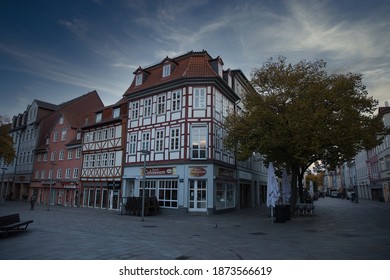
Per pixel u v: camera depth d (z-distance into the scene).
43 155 44.97
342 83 19.03
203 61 27.27
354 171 78.00
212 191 24.41
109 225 16.41
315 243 10.44
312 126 17.80
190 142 25.31
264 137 19.64
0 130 37.50
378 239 11.20
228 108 28.95
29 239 11.03
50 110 51.75
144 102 29.47
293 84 19.89
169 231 14.20
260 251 9.07
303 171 24.84
